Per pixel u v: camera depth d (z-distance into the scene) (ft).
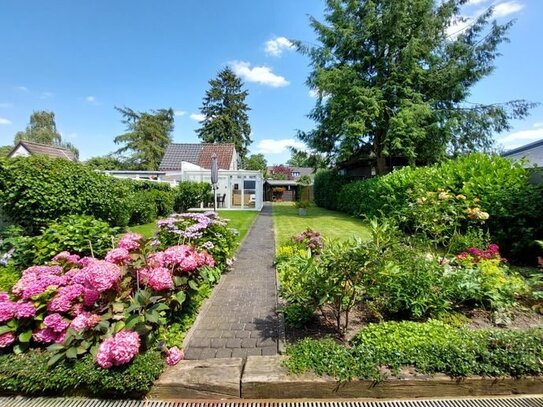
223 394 6.31
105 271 7.13
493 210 17.12
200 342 8.46
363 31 44.29
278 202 108.27
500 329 8.28
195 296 10.21
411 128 39.73
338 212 54.34
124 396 6.35
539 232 15.74
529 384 6.49
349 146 43.70
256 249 22.09
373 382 6.30
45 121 131.13
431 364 6.52
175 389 6.32
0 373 6.30
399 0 40.83
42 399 6.28
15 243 13.71
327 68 46.21
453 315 9.20
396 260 9.29
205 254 11.18
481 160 20.38
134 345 6.33
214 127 114.73
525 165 21.61
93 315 6.86
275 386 6.28
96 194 23.27
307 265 8.45
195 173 59.72
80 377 6.20
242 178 60.13
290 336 8.50
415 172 25.86
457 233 14.93
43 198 19.86
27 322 7.06
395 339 7.10
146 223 36.42
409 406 6.12
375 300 9.68
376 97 41.63
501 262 14.40
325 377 6.35
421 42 42.52
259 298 11.94
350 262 7.82
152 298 7.53
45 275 7.75
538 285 10.80
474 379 6.38
